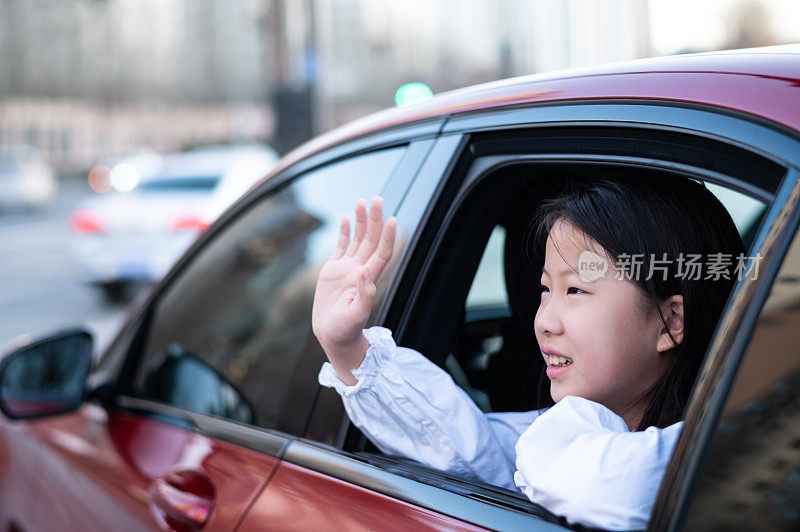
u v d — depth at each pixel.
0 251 17.86
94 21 53.53
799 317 0.74
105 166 19.31
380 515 1.14
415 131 1.41
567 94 1.15
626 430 1.04
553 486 0.95
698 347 1.07
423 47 43.53
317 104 11.02
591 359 1.06
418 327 1.34
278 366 2.13
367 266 1.13
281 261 2.64
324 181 1.62
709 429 0.79
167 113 55.44
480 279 1.51
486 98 1.29
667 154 0.99
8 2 50.69
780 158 0.84
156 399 1.87
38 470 1.95
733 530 0.75
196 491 1.46
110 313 9.77
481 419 1.27
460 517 1.05
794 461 0.72
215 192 9.42
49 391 1.99
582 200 1.09
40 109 51.44
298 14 10.93
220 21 55.50
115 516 1.61
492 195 1.32
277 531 1.26
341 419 1.35
